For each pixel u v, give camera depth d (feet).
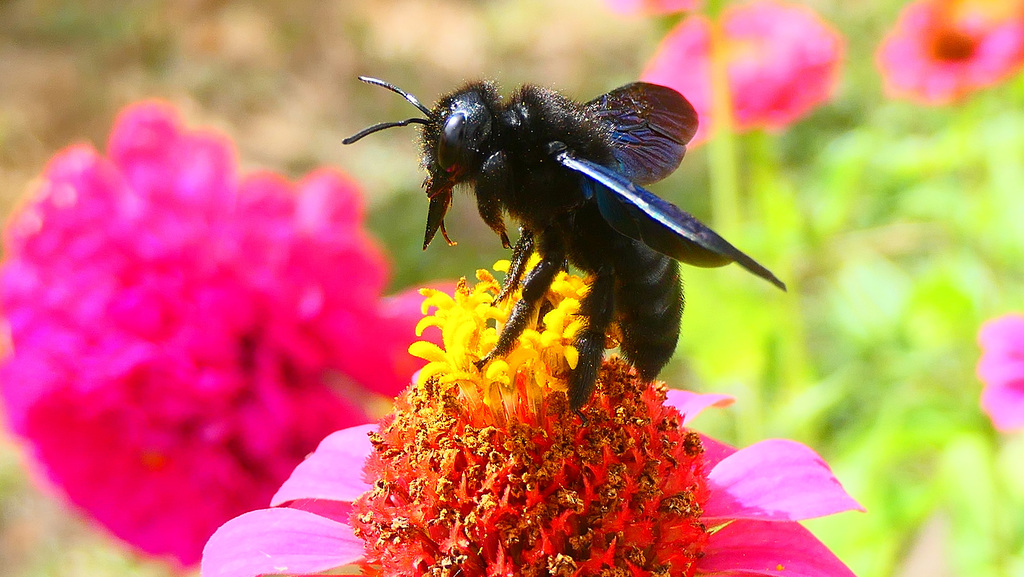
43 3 2.52
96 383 0.69
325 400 0.71
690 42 0.97
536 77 2.31
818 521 0.85
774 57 0.94
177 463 0.70
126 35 2.40
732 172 0.91
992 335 0.82
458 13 2.64
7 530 1.18
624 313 0.62
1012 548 0.92
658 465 0.59
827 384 0.97
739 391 0.98
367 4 2.66
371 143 2.07
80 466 0.71
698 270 0.89
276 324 0.70
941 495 0.89
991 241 1.14
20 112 2.07
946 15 1.04
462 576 0.59
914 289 1.02
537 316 0.61
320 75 2.35
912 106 1.66
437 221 0.62
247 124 2.15
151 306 0.69
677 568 0.59
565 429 0.59
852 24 2.04
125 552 0.97
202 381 0.68
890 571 0.84
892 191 1.47
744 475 0.61
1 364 0.72
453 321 0.60
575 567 0.58
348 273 0.72
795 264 1.28
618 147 0.64
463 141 0.60
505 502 0.58
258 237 0.71
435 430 0.59
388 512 0.60
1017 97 1.27
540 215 0.61
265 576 0.61
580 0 2.63
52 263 0.71
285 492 0.62
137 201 0.72
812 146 1.69
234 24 2.50
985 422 0.93
